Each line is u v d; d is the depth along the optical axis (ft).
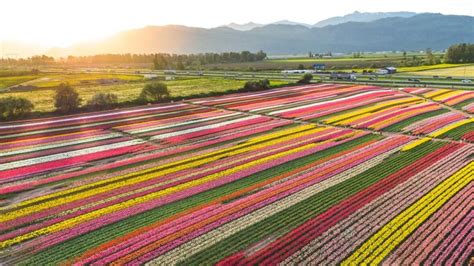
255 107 262.06
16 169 143.64
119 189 124.16
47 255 88.69
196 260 85.61
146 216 105.70
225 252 88.22
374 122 209.26
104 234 96.84
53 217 106.32
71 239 95.14
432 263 83.46
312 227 98.02
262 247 90.27
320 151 161.27
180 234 95.55
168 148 170.09
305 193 118.73
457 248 88.02
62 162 151.43
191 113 245.24
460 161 143.43
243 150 163.73
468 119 208.74
